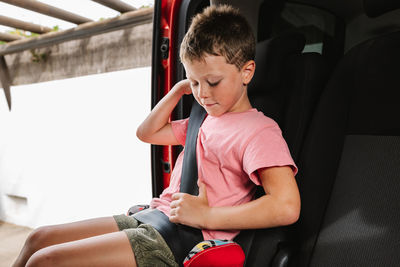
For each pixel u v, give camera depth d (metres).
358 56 0.76
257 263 0.68
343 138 0.75
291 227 0.75
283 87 0.84
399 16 1.08
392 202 0.60
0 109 2.91
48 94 2.57
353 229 0.64
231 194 0.71
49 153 2.62
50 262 0.61
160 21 1.17
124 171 2.23
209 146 0.75
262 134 0.68
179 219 0.69
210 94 0.67
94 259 0.63
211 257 0.57
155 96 1.20
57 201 2.62
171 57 1.17
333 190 0.72
